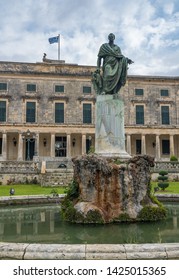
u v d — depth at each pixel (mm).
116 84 16156
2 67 67438
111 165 13922
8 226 13406
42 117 66938
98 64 16781
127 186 13672
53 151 64312
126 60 16469
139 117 70188
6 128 63688
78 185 14297
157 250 7984
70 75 68812
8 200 19891
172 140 68438
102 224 12945
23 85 67250
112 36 16688
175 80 72062
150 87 71500
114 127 15898
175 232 11664
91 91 69375
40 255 7969
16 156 66188
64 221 13734
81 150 68688
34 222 14359
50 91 68062
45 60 70125
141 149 68875
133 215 13375
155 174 42438
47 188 34312
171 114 71312
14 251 8156
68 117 67875
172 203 20859
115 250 7961
